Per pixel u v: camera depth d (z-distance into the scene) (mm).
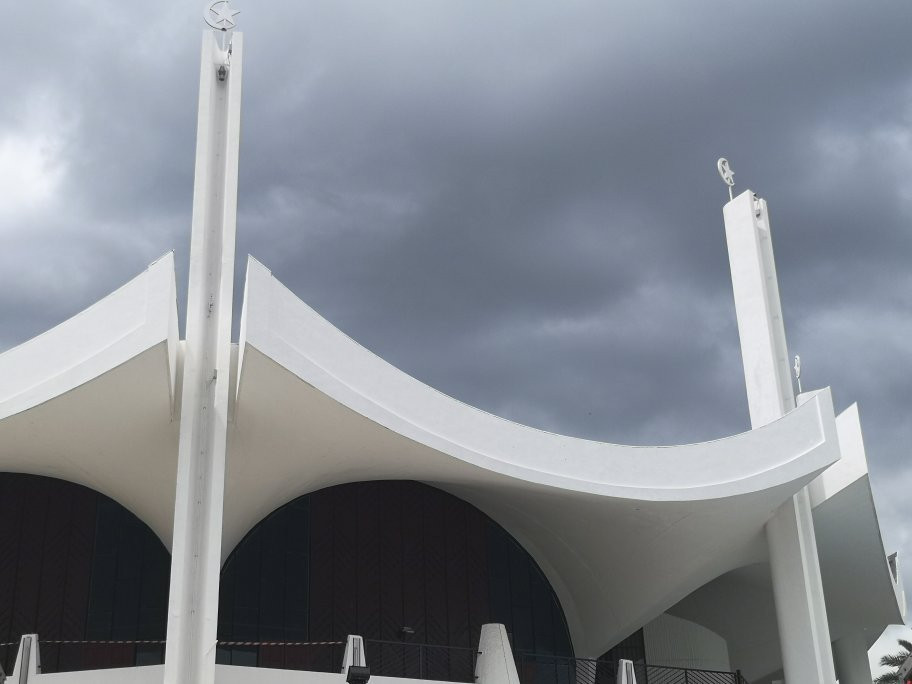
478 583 20203
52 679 13969
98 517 17844
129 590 17578
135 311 13914
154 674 14055
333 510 19109
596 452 17906
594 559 20328
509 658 16781
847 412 21844
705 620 24875
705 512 18609
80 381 13789
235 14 15359
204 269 14391
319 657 18094
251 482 16391
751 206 21641
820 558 22766
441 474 17469
